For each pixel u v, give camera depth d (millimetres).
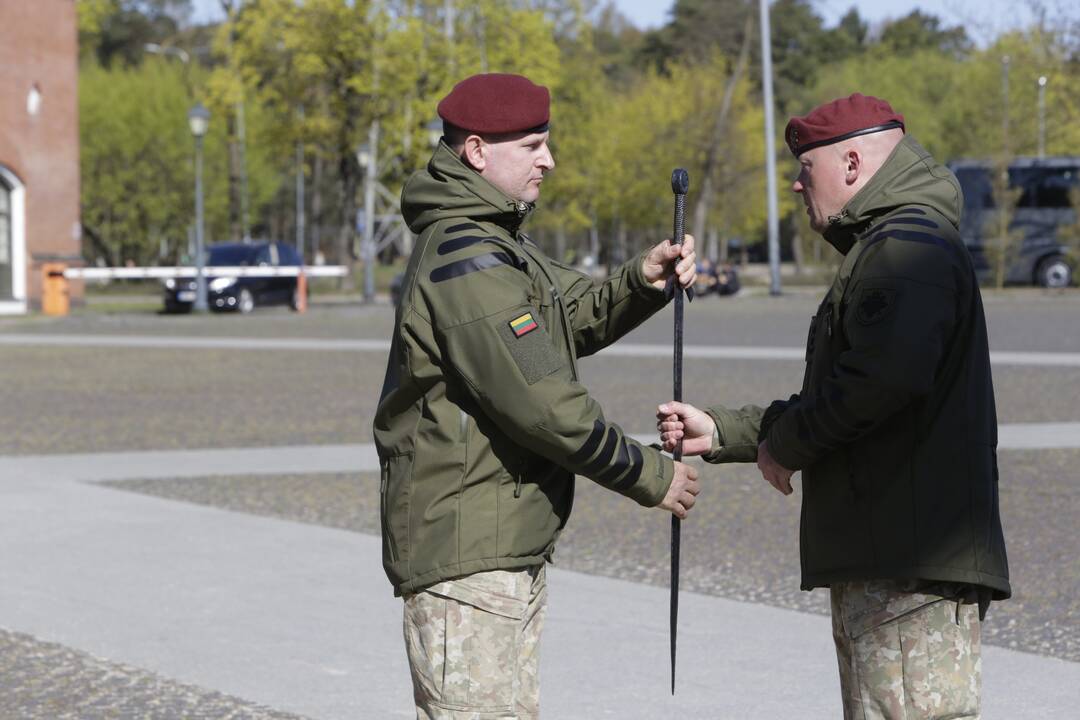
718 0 77562
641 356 17797
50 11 33031
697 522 7648
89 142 60344
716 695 4637
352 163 42750
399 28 36656
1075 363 15969
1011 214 35625
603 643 5262
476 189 2951
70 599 6016
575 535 7355
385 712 4547
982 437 2838
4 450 10406
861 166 2902
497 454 2912
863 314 2746
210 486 8828
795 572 6441
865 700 2861
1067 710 4402
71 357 19078
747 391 13500
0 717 4516
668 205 57906
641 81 62625
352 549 6965
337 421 11922
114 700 4691
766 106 35344
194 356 19094
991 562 2816
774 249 35969
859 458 2832
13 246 32156
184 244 67625
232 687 4816
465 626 2906
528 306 2852
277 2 36688
